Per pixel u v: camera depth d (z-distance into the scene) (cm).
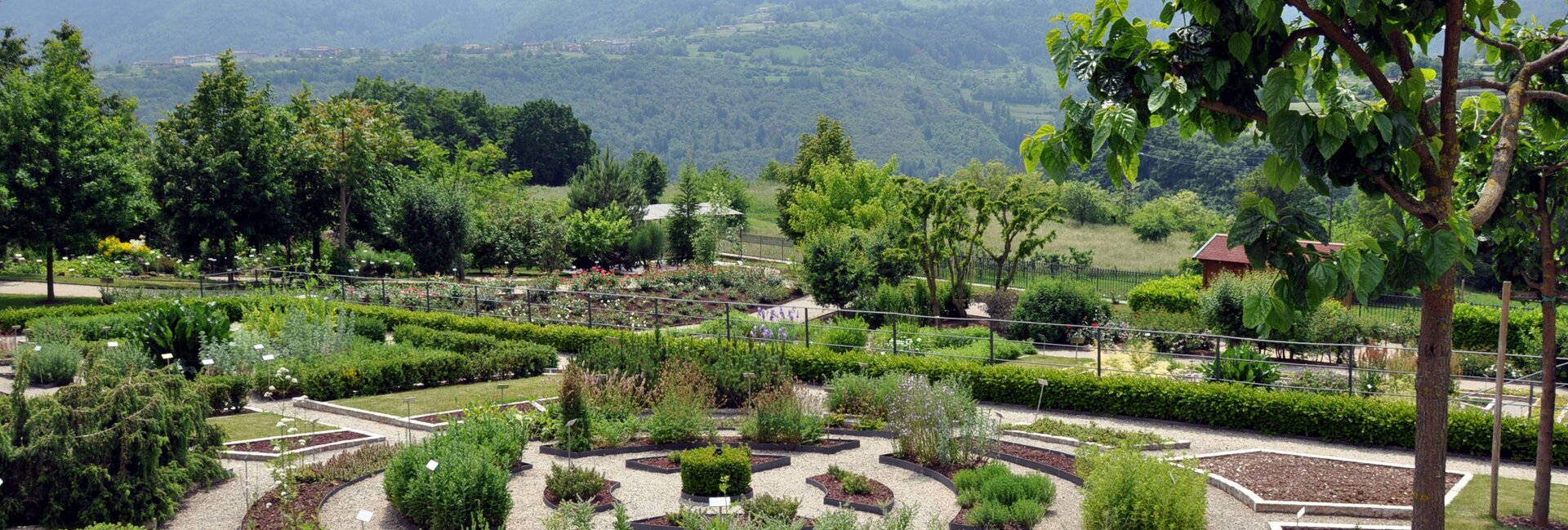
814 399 1425
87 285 2897
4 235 2439
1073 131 509
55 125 2484
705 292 2856
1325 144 475
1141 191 7438
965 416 1155
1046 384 1332
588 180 4072
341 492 1034
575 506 874
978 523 930
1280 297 504
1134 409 1430
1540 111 720
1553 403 875
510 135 8600
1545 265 841
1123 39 495
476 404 1335
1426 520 526
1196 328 2038
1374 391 1483
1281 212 501
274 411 1434
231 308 2228
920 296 2566
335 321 1912
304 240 3325
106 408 952
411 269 3192
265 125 3108
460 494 902
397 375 1584
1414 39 562
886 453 1210
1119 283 3516
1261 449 1234
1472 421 1208
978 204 2478
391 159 3688
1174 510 844
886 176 4075
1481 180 863
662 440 1219
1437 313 518
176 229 2941
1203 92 497
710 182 5634
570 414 1204
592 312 2370
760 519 889
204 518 964
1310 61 545
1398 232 486
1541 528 889
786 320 2155
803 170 4884
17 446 923
